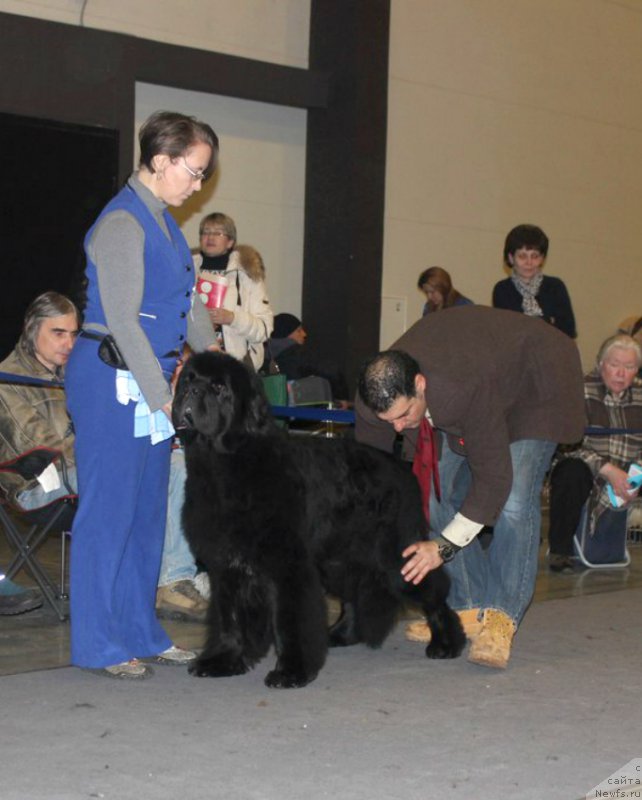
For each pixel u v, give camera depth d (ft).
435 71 34.30
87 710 11.17
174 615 15.72
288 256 32.58
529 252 24.68
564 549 20.68
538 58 37.11
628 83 40.06
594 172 39.27
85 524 12.14
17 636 14.39
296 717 11.17
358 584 13.66
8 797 8.79
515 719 11.35
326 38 31.86
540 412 13.25
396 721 11.16
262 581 12.51
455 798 9.10
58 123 26.71
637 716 11.58
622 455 21.21
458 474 14.24
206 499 12.05
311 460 12.75
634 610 17.25
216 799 8.88
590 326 39.75
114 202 11.95
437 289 26.50
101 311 12.01
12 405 14.78
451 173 35.06
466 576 14.52
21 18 26.03
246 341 20.22
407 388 11.80
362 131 31.60
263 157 31.83
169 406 11.75
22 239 26.32
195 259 20.89
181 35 29.48
